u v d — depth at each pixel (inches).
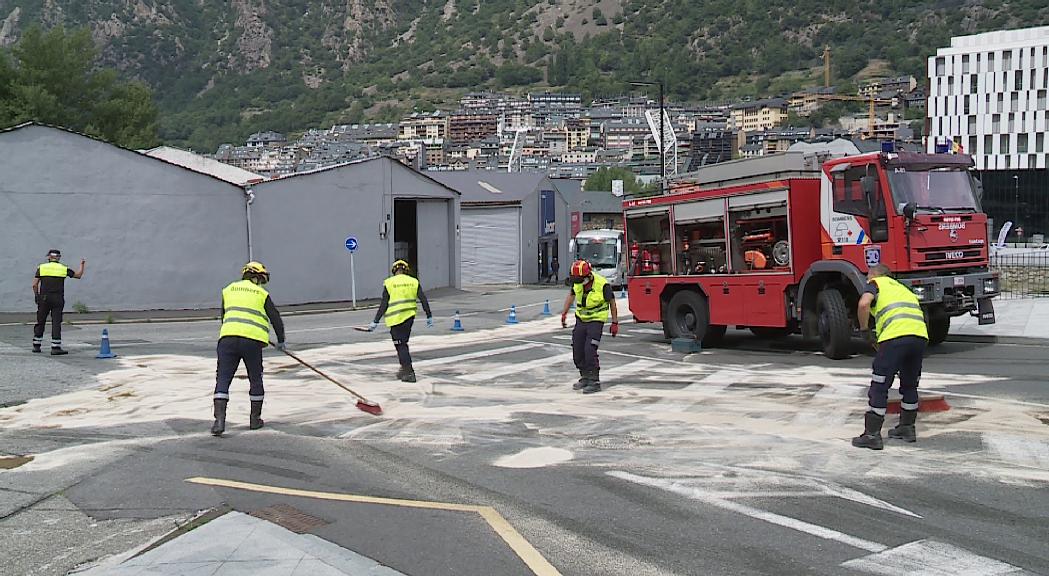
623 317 1004.6
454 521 274.1
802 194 644.1
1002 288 1285.7
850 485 301.9
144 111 2434.8
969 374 526.6
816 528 260.8
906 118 7810.0
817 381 519.5
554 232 2180.1
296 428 414.3
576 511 281.4
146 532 269.9
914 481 305.3
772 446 357.4
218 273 1179.3
